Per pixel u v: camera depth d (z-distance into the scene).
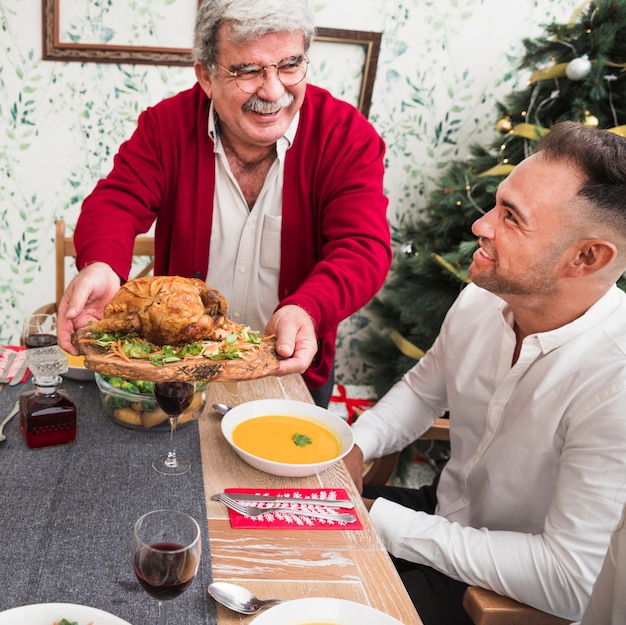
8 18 2.54
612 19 2.24
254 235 1.83
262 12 1.41
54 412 1.22
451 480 1.57
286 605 0.86
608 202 1.12
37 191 2.82
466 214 2.51
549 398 1.30
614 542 1.06
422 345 2.70
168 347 1.14
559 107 2.39
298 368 1.21
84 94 2.71
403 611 0.94
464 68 2.91
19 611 0.76
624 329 1.25
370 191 1.73
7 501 1.07
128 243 1.65
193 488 1.16
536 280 1.24
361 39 2.76
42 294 2.99
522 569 1.21
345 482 1.25
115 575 0.94
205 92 1.67
